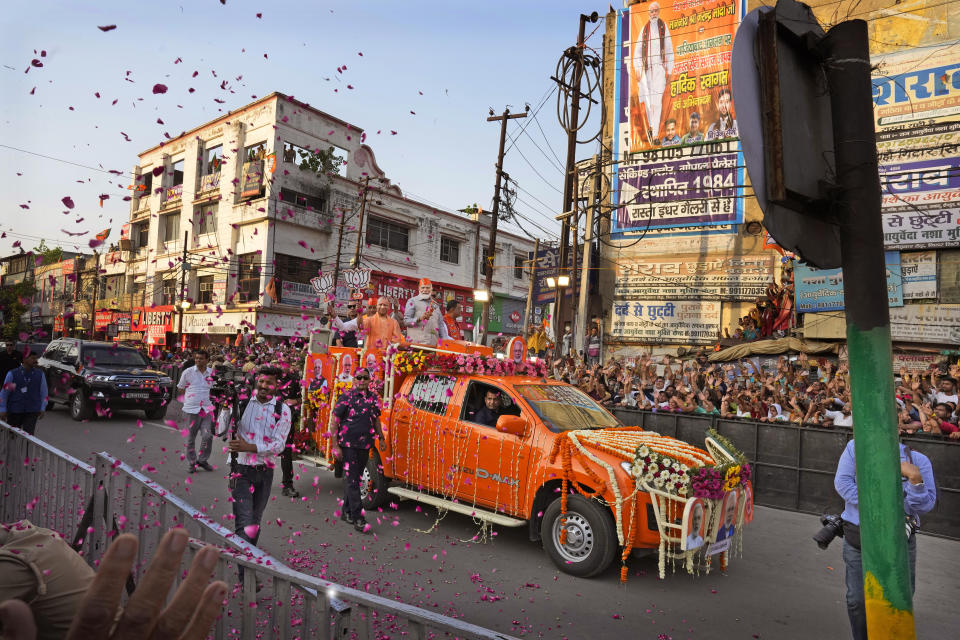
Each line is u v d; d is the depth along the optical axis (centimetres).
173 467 873
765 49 175
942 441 729
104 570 86
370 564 534
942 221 1431
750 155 167
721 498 498
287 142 2966
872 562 173
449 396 667
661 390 1192
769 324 1675
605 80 2011
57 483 425
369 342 811
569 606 464
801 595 507
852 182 175
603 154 1959
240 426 492
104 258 3841
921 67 1470
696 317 1827
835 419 918
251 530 437
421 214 3600
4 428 540
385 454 699
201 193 3216
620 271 1959
